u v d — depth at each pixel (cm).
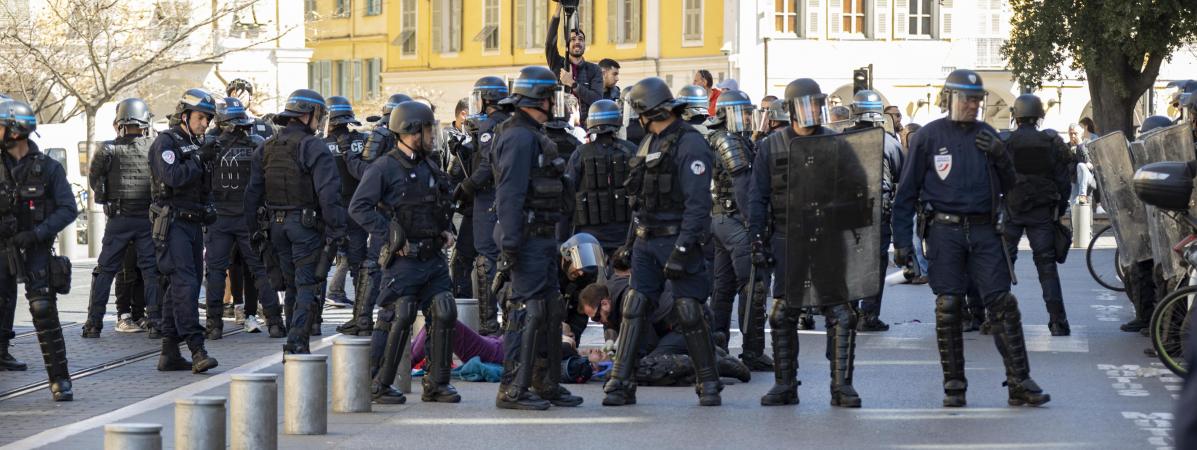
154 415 1581
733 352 2116
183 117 1905
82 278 3481
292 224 1923
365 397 1570
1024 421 1514
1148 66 6106
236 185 2238
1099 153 2258
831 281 1575
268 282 2291
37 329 1681
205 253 2289
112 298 2977
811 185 1568
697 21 8388
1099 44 5969
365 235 2338
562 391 1620
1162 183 1152
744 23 8206
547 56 2480
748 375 1806
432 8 9525
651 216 1580
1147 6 5744
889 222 2033
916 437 1427
